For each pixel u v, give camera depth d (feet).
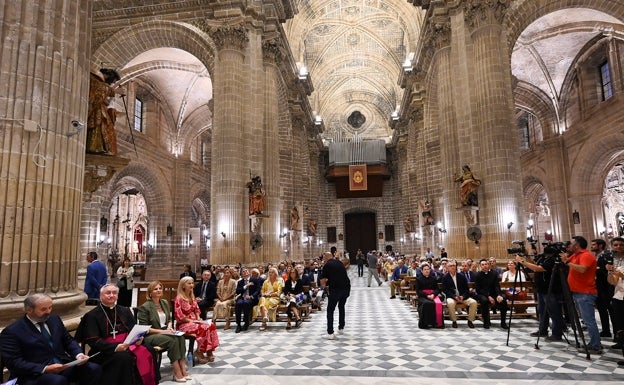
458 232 47.93
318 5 88.48
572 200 74.90
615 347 21.33
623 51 61.52
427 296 29.66
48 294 14.74
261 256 50.60
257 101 52.29
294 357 21.39
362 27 98.78
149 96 80.69
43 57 15.35
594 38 67.10
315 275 56.80
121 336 15.47
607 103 64.03
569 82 75.56
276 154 57.98
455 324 28.60
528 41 63.72
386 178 132.46
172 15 52.47
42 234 14.69
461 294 29.58
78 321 15.55
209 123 95.09
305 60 105.19
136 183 81.92
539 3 47.50
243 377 18.17
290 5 64.64
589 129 69.56
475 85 45.16
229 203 46.65
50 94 15.43
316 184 116.57
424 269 30.37
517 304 28.35
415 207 97.35
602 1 47.65
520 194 42.09
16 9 14.93
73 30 16.75
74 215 16.35
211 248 47.55
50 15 15.75
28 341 12.28
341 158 128.77
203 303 30.42
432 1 53.57
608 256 24.49
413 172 97.55
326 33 100.48
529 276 31.24
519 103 83.10
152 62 68.54
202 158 105.40
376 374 18.19
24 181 14.39
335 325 30.55
